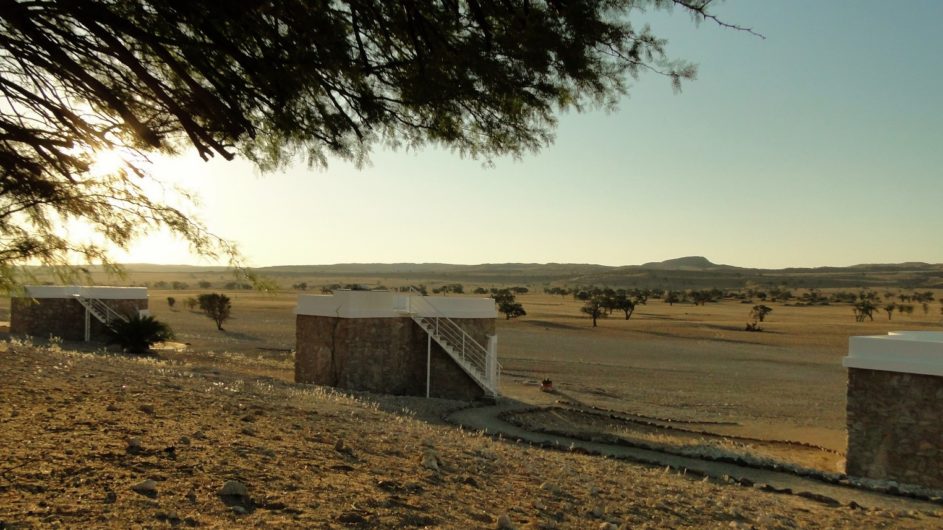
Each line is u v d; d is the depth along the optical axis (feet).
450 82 19.97
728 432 82.79
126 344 120.67
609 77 20.61
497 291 524.11
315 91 20.59
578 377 129.49
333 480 26.84
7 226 22.68
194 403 41.63
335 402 64.34
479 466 36.04
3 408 32.30
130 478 23.11
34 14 16.83
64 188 21.20
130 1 18.94
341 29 19.01
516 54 19.76
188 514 20.63
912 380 58.85
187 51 18.24
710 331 243.60
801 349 191.62
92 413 33.17
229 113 18.10
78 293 128.47
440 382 101.14
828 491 53.62
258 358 131.03
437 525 23.57
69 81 19.39
